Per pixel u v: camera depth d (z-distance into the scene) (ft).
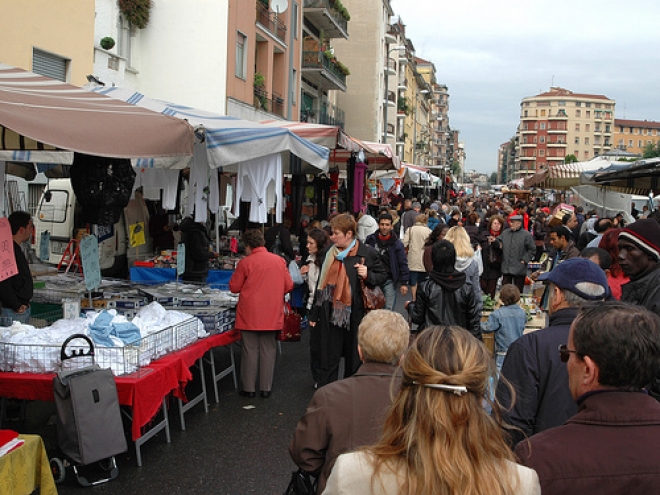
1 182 21.76
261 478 16.31
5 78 17.65
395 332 9.80
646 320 6.66
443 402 5.48
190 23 74.38
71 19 48.67
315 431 9.42
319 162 27.68
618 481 6.20
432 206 76.23
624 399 6.55
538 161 594.24
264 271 22.53
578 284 10.48
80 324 17.87
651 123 597.93
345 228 21.89
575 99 585.63
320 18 117.50
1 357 16.21
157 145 17.25
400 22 233.96
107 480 15.83
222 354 29.58
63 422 14.80
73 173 19.66
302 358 29.37
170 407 21.81
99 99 18.76
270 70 90.48
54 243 41.81
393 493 5.34
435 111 419.13
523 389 9.96
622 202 72.90
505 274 39.34
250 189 28.91
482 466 5.35
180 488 15.64
